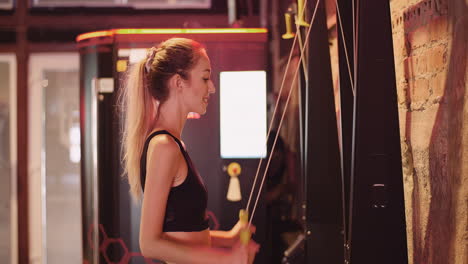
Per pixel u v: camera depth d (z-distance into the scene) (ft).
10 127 16.62
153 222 5.06
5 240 16.57
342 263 6.31
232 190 10.83
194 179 5.42
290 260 9.76
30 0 16.46
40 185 16.63
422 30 5.01
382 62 4.21
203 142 10.90
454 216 4.37
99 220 11.08
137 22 16.57
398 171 4.23
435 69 4.73
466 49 4.09
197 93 5.55
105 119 11.05
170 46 5.55
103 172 11.07
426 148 4.96
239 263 4.98
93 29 16.55
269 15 14.67
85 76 11.19
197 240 5.40
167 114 5.54
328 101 6.29
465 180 4.15
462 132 4.18
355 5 5.03
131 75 5.74
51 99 16.80
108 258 11.03
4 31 16.42
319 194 6.35
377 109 4.22
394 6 5.76
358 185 4.26
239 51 10.83
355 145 4.25
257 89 10.84
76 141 16.92
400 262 4.25
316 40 6.31
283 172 13.20
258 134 10.85
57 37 16.51
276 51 14.34
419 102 5.12
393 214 4.25
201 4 16.70
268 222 12.00
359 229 4.27
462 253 4.24
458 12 4.23
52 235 16.85
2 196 16.55
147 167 5.16
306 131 6.35
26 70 16.51
